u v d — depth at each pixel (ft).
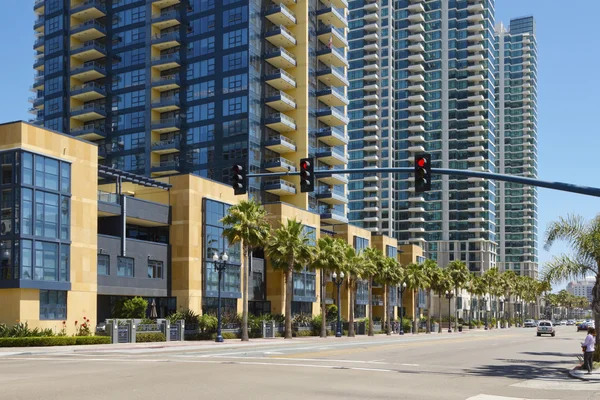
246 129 321.11
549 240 105.91
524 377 83.10
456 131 634.02
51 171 170.19
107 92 358.84
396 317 397.80
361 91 618.85
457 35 649.20
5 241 159.12
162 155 345.92
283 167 328.08
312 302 294.87
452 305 591.78
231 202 245.45
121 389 61.93
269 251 223.30
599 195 70.03
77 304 175.73
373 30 626.64
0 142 164.35
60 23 369.91
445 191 625.41
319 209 366.02
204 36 341.21
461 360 114.42
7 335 148.87
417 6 641.40
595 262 104.17
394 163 628.28
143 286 209.56
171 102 337.52
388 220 613.52
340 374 80.64
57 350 133.28
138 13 357.00
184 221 222.07
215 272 231.50
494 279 535.60
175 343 167.94
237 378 73.56
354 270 266.98
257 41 334.24
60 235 171.32
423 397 59.36
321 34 370.32
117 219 203.41
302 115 344.49
